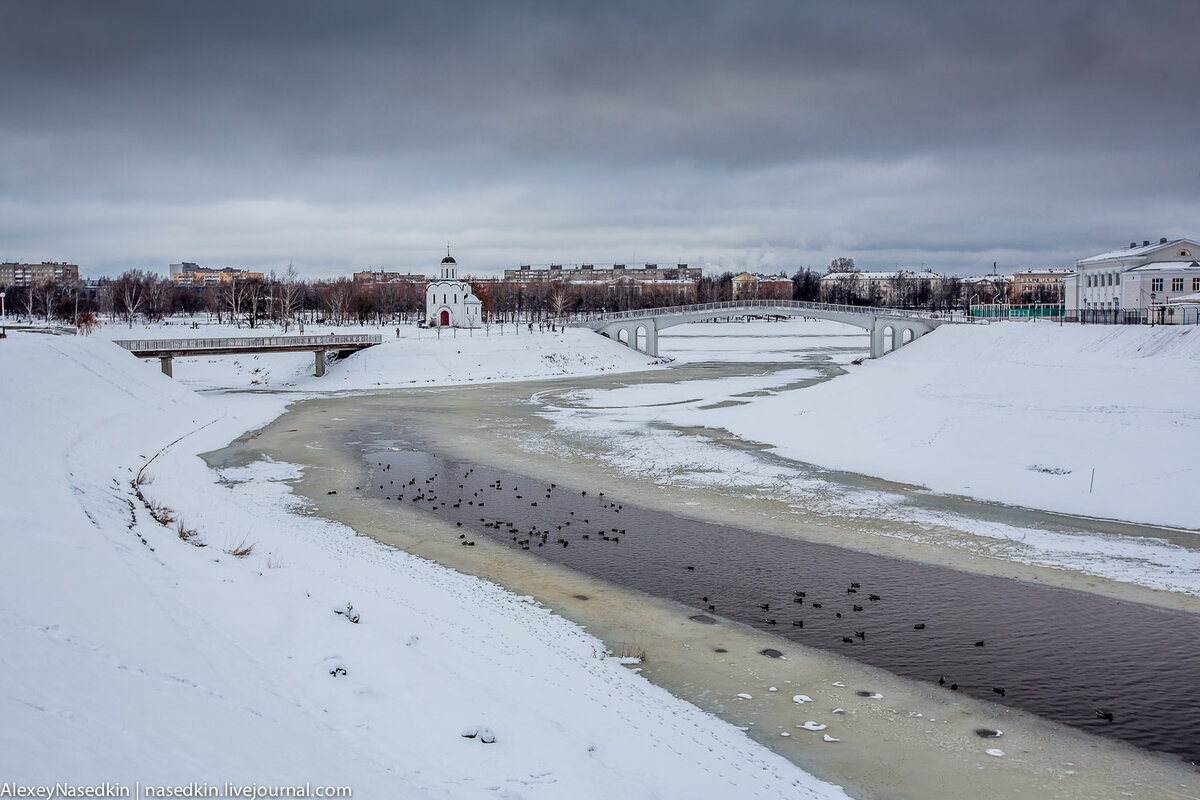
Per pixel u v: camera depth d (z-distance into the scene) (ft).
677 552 130.52
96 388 224.74
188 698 56.03
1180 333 282.56
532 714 70.49
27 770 37.63
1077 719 79.92
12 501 100.27
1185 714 80.74
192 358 424.05
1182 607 106.83
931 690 85.46
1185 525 140.77
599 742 68.54
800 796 65.62
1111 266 460.14
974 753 74.02
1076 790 68.74
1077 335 331.36
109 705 49.70
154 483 163.12
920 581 116.98
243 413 280.31
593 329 516.73
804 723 78.54
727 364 472.03
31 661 51.93
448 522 147.64
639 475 185.88
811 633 99.35
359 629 83.56
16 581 67.62
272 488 173.06
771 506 158.20
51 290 620.90
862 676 88.43
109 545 93.04
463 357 418.72
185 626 72.79
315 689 67.82
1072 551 129.18
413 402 317.22
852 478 178.50
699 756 69.51
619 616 104.12
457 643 87.30
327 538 134.92
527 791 57.47
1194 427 184.65
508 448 219.61
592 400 317.22
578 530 142.82
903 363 405.18
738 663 91.20
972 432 201.46
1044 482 165.68
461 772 58.49
